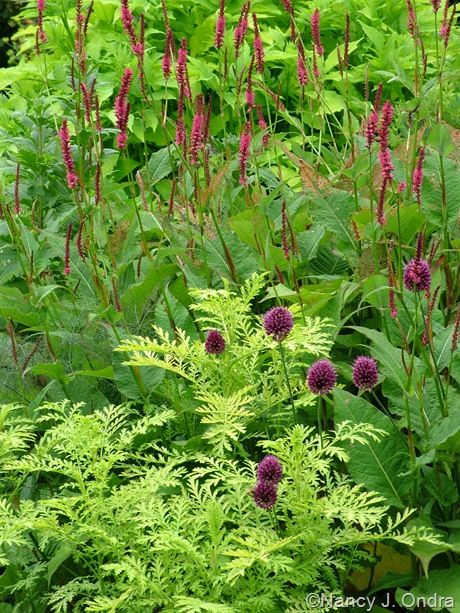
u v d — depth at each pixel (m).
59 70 4.50
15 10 9.43
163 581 2.35
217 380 2.90
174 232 3.49
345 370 2.96
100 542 2.49
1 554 2.47
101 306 3.02
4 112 4.92
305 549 2.42
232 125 5.13
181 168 3.83
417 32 3.45
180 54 3.21
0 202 3.26
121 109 2.90
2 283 3.58
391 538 2.48
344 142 4.99
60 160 3.88
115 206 4.02
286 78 5.17
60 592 2.49
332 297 3.09
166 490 2.79
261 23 5.66
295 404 2.70
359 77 5.02
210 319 2.89
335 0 5.48
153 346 2.73
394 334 3.01
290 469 2.40
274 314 2.43
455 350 2.80
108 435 2.69
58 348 3.31
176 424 3.04
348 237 3.41
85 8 5.25
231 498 2.53
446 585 2.50
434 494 2.62
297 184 4.44
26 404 3.16
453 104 4.12
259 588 2.37
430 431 2.62
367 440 2.67
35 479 2.97
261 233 3.42
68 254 3.11
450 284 3.20
